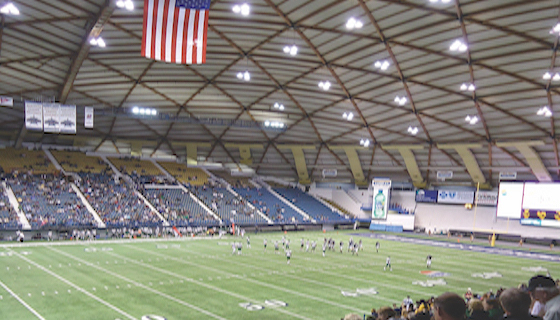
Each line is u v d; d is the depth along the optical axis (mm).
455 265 36031
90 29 29953
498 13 28203
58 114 37156
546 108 38906
